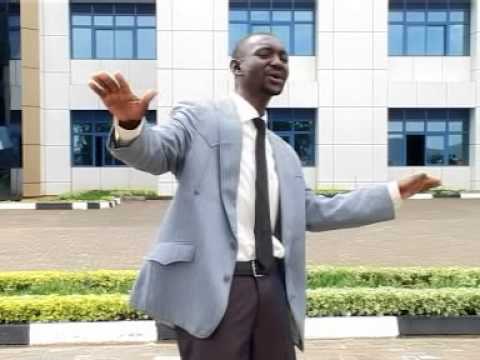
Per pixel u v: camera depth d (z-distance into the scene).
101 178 23.52
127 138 1.83
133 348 4.80
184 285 1.99
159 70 21.14
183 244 2.01
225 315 1.98
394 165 23.44
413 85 23.06
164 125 2.03
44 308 5.05
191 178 2.02
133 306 2.13
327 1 21.88
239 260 2.04
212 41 21.22
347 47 21.97
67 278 6.16
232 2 22.33
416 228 13.21
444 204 19.75
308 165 22.67
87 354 4.63
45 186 23.09
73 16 23.38
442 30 23.52
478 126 22.97
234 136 2.06
